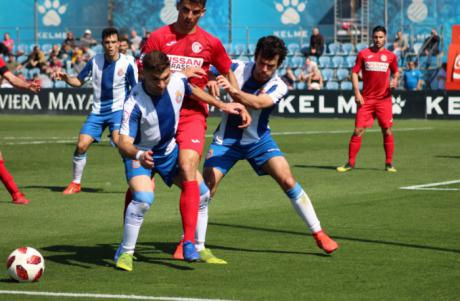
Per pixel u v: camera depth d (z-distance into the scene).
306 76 47.53
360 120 22.08
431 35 46.62
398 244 12.30
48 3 54.00
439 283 9.84
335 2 49.78
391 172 21.78
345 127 38.59
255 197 17.31
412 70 45.00
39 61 51.50
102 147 29.47
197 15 11.55
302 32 50.66
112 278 10.14
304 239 12.75
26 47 54.44
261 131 11.45
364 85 22.12
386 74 21.89
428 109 42.97
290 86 46.81
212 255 11.14
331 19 50.38
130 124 10.32
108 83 18.33
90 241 12.69
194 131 11.09
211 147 11.66
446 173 21.53
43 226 14.03
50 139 32.41
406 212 15.27
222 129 11.56
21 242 12.60
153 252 11.78
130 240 10.64
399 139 31.95
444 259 11.23
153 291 9.44
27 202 16.66
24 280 9.86
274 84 11.33
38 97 49.12
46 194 17.94
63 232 13.48
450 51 43.31
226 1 50.91
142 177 10.60
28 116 47.94
